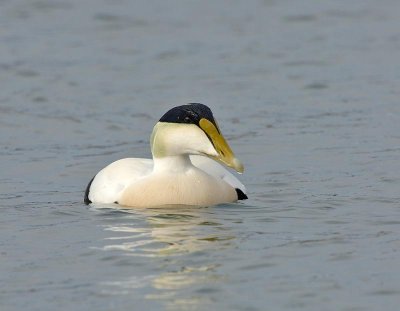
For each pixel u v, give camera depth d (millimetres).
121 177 13156
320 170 15164
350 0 32406
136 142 18094
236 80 23141
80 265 10555
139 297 9617
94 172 15664
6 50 26312
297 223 12008
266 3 32031
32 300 9648
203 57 25672
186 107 12805
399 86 22188
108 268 10430
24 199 13727
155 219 12195
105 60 25391
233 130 18625
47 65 24812
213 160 13586
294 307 9297
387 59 25016
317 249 10930
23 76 23750
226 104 20969
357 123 18875
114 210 12648
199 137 12633
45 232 11844
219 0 32312
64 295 9742
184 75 23797
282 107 20562
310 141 17406
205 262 10547
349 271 10195
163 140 12828
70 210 12844
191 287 9828
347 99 21094
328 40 27375
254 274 10156
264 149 16875
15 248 11250
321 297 9516
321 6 31516
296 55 25656
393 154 16125
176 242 11250
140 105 21078
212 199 12875
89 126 19328
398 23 29250
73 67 24625
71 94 22047
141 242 11266
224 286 9844
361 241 11195
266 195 13531
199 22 29609
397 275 10055
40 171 15711
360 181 14336
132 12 30562
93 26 29031
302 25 29266
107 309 9375
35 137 18453
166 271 10281
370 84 22469
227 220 12148
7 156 16906
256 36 27953
